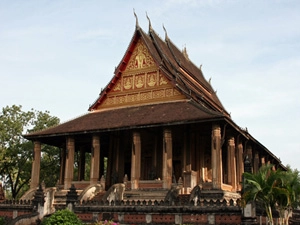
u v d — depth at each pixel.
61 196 36.28
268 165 22.66
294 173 22.73
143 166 43.12
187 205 24.28
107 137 45.28
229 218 22.70
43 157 59.38
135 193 34.41
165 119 36.12
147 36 45.19
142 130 39.59
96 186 36.25
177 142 42.06
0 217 29.03
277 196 21.62
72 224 21.66
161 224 24.77
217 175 33.06
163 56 44.00
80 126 41.09
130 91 43.47
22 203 31.95
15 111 55.78
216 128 34.06
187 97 39.84
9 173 55.44
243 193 21.84
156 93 41.84
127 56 44.25
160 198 32.53
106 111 44.00
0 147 52.28
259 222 22.86
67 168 40.22
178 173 41.31
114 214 26.61
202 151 41.34
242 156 41.06
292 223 28.36
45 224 22.11
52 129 42.81
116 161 42.94
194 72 53.66
